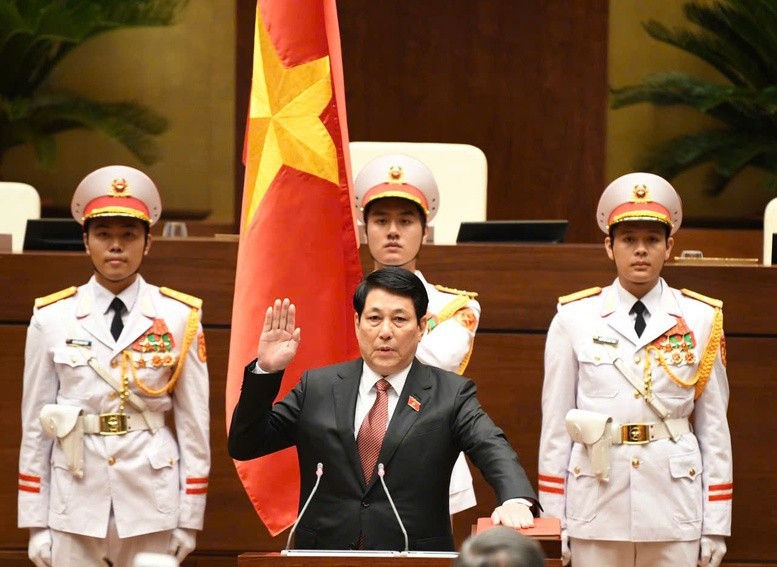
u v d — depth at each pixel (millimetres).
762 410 15117
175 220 30438
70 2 29203
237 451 10664
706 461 13359
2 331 15359
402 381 10773
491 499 15039
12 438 15305
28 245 16141
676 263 16125
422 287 10859
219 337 15477
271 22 13414
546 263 15328
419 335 10867
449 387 10750
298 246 13172
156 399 13250
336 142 13344
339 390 10773
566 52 29469
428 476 10461
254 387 10461
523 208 29656
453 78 29609
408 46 29578
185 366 13398
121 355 13180
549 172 29594
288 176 13234
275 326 10539
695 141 29172
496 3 29469
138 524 13008
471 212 20969
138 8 29391
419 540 10359
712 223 30016
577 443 13320
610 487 13102
